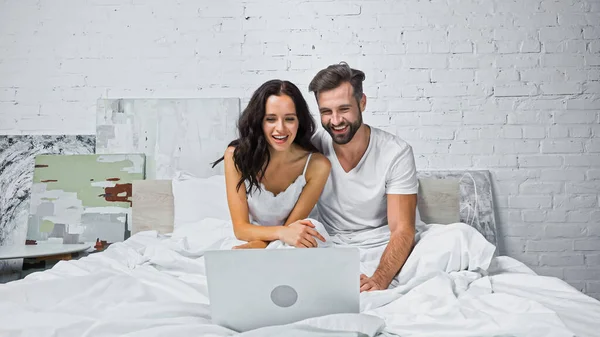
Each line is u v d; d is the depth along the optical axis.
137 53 3.35
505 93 3.33
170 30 3.36
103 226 3.17
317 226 2.06
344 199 2.41
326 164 2.34
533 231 3.30
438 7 3.34
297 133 2.28
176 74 3.35
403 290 1.73
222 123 3.28
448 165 3.31
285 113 2.10
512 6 3.34
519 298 1.42
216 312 1.33
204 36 3.35
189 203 2.92
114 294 1.57
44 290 1.53
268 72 3.34
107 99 3.29
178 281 1.71
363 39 3.34
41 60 3.35
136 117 3.28
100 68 3.35
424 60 3.33
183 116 3.28
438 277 1.68
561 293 1.61
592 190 3.30
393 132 3.32
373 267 2.12
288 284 1.32
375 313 1.40
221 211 2.89
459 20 3.33
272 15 3.35
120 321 1.26
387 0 3.34
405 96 3.33
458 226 2.03
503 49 3.33
